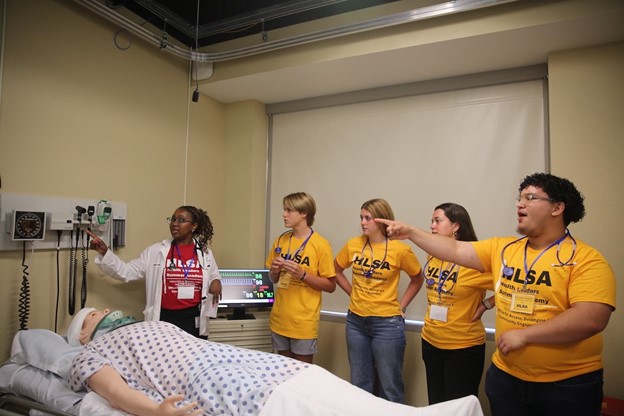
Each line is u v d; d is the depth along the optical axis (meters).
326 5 2.41
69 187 2.16
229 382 1.36
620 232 2.10
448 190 2.75
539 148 2.52
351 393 1.31
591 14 1.94
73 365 1.57
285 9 2.46
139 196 2.59
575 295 1.24
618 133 2.15
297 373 1.43
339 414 1.16
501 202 2.60
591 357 1.28
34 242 2.00
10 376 1.74
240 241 3.26
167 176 2.82
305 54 2.61
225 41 3.00
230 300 2.82
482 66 2.58
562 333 1.20
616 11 1.90
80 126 2.22
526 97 2.57
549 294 1.31
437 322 2.00
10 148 1.89
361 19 2.56
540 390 1.31
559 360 1.27
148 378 1.52
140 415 1.34
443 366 2.00
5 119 1.87
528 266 1.39
